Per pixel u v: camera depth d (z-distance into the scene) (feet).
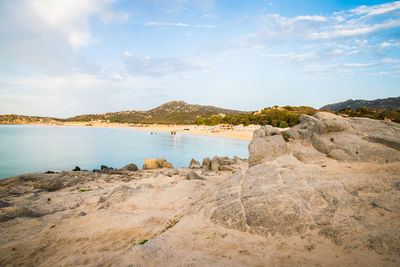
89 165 106.22
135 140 230.68
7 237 20.75
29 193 41.29
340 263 12.66
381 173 22.58
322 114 37.40
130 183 50.96
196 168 80.07
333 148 29.53
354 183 20.29
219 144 197.26
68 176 55.16
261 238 16.60
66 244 20.29
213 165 71.05
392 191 18.61
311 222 16.66
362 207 17.26
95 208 31.07
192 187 38.99
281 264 13.30
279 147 31.32
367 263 12.30
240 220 18.90
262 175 25.75
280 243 15.61
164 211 28.07
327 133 32.45
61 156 127.85
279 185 22.35
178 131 406.62
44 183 45.91
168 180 50.55
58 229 23.24
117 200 31.99
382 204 17.06
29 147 163.32
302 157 30.17
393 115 225.35
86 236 21.59
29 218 25.91
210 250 15.72
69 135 285.23
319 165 27.22
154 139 243.60
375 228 14.76
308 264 12.96
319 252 13.97
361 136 30.68
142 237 21.25
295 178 23.26
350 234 14.78
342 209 17.40
